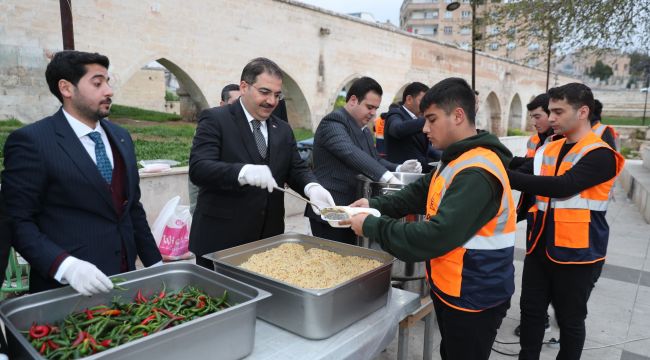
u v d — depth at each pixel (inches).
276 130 86.5
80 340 47.8
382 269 64.4
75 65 61.8
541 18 246.1
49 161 62.0
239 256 72.4
